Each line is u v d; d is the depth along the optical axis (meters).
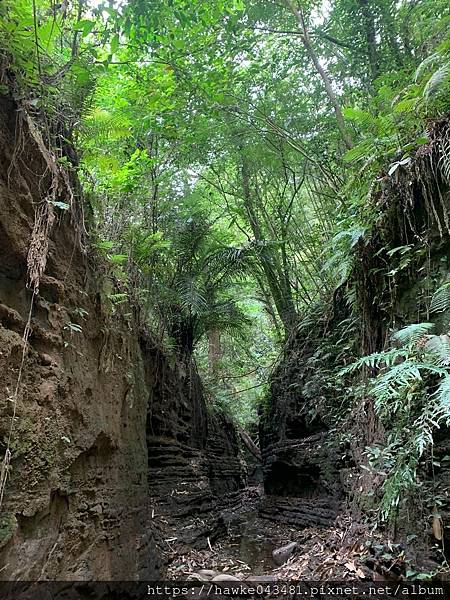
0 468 2.07
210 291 9.76
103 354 3.64
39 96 3.06
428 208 4.25
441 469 3.65
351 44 7.70
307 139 8.49
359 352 6.04
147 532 4.31
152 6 4.81
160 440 6.99
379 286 5.14
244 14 7.30
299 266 10.91
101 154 4.88
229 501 11.40
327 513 6.62
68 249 3.30
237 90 8.62
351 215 5.53
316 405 7.25
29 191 2.76
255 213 10.98
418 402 3.90
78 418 3.02
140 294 6.45
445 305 3.87
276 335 12.90
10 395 2.24
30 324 2.58
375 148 4.77
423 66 4.19
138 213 7.08
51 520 2.58
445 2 5.91
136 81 6.86
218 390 14.05
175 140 8.17
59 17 4.01
